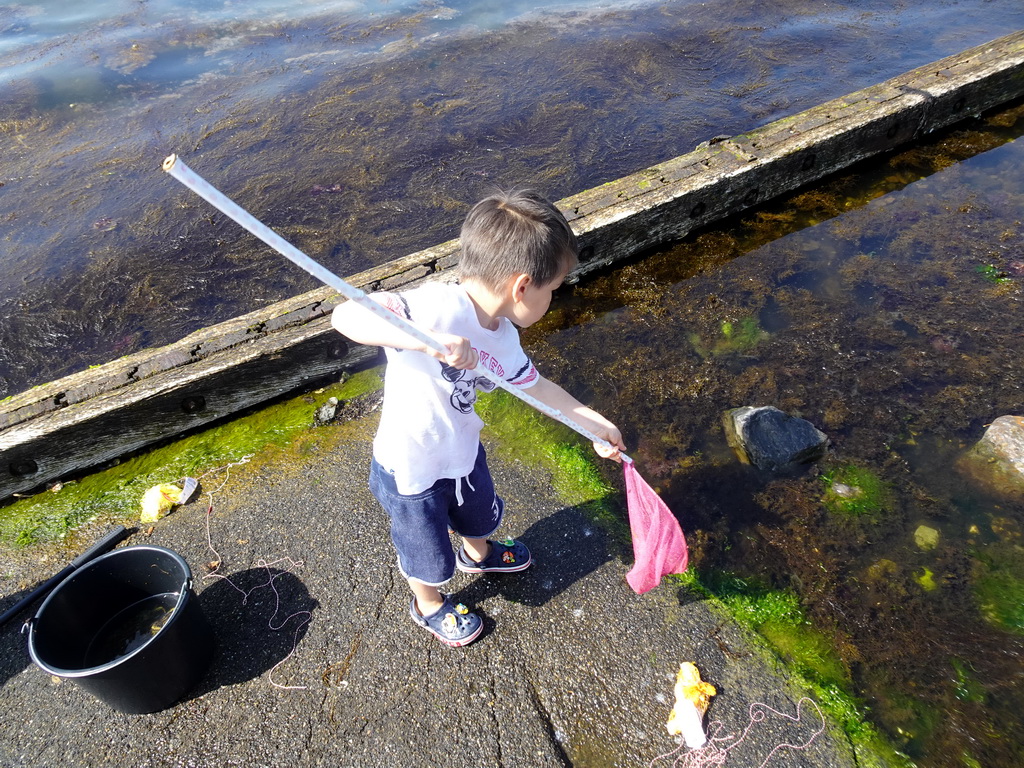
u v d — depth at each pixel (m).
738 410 3.20
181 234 5.02
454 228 4.91
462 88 6.63
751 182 4.41
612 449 2.27
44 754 2.21
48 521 2.98
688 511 2.86
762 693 2.25
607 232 4.02
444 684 2.32
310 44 7.74
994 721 2.17
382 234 4.91
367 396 3.44
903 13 7.23
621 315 3.91
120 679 2.06
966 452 3.02
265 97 6.68
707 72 6.54
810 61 6.50
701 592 2.55
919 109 4.82
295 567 2.71
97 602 2.38
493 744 2.16
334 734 2.21
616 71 6.67
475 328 1.83
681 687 2.24
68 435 3.04
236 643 2.47
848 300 3.86
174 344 3.38
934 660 2.33
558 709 2.24
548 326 3.88
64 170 5.80
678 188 4.21
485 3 8.52
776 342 3.65
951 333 3.59
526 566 2.63
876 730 2.16
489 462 3.08
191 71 7.28
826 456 3.06
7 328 4.29
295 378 3.44
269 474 3.10
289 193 5.35
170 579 2.44
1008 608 2.47
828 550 2.69
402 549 2.15
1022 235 4.14
